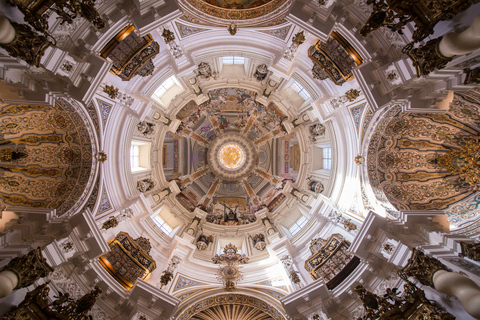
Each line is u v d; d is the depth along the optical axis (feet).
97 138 47.96
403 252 39.60
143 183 61.87
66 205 45.16
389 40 35.78
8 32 26.96
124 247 52.70
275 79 64.03
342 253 51.90
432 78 34.47
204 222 72.33
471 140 48.16
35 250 36.68
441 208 48.93
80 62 35.40
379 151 50.06
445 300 34.14
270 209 73.77
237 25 50.67
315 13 39.06
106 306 45.24
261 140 79.77
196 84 64.59
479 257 34.14
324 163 66.80
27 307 33.32
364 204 50.93
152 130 63.98
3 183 45.62
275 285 55.52
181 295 52.80
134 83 51.57
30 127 46.34
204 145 81.71
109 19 36.94
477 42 26.17
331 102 53.11
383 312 35.76
